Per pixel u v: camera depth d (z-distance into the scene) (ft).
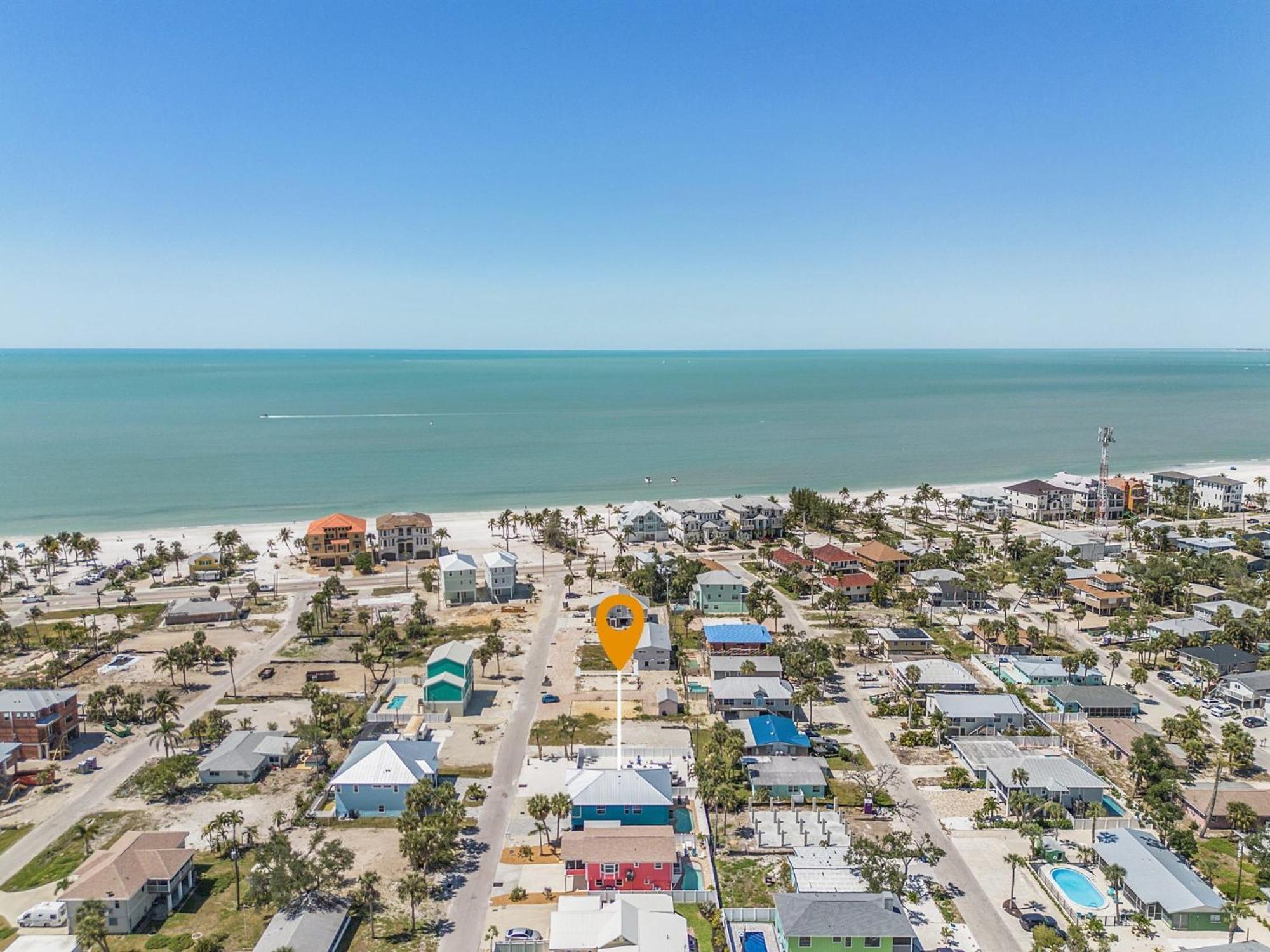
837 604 529.04
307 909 238.89
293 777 330.75
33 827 294.66
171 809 306.55
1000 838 288.51
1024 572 584.81
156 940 236.22
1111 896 255.91
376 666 443.32
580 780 303.07
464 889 260.21
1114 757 346.74
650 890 260.01
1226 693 399.65
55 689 373.40
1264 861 260.01
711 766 317.01
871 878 249.96
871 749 352.28
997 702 371.97
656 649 438.40
